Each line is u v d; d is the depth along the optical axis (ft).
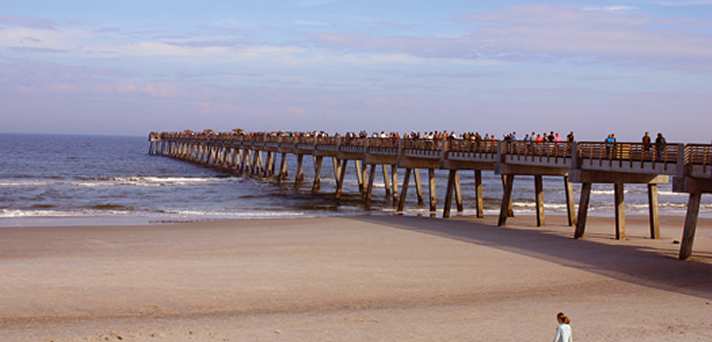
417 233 99.96
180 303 56.80
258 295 59.82
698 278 68.69
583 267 73.87
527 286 64.28
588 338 46.32
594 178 95.25
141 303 56.59
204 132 369.91
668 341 45.65
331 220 117.19
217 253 81.30
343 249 84.58
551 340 46.34
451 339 46.52
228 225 109.50
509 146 110.73
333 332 48.03
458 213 144.05
